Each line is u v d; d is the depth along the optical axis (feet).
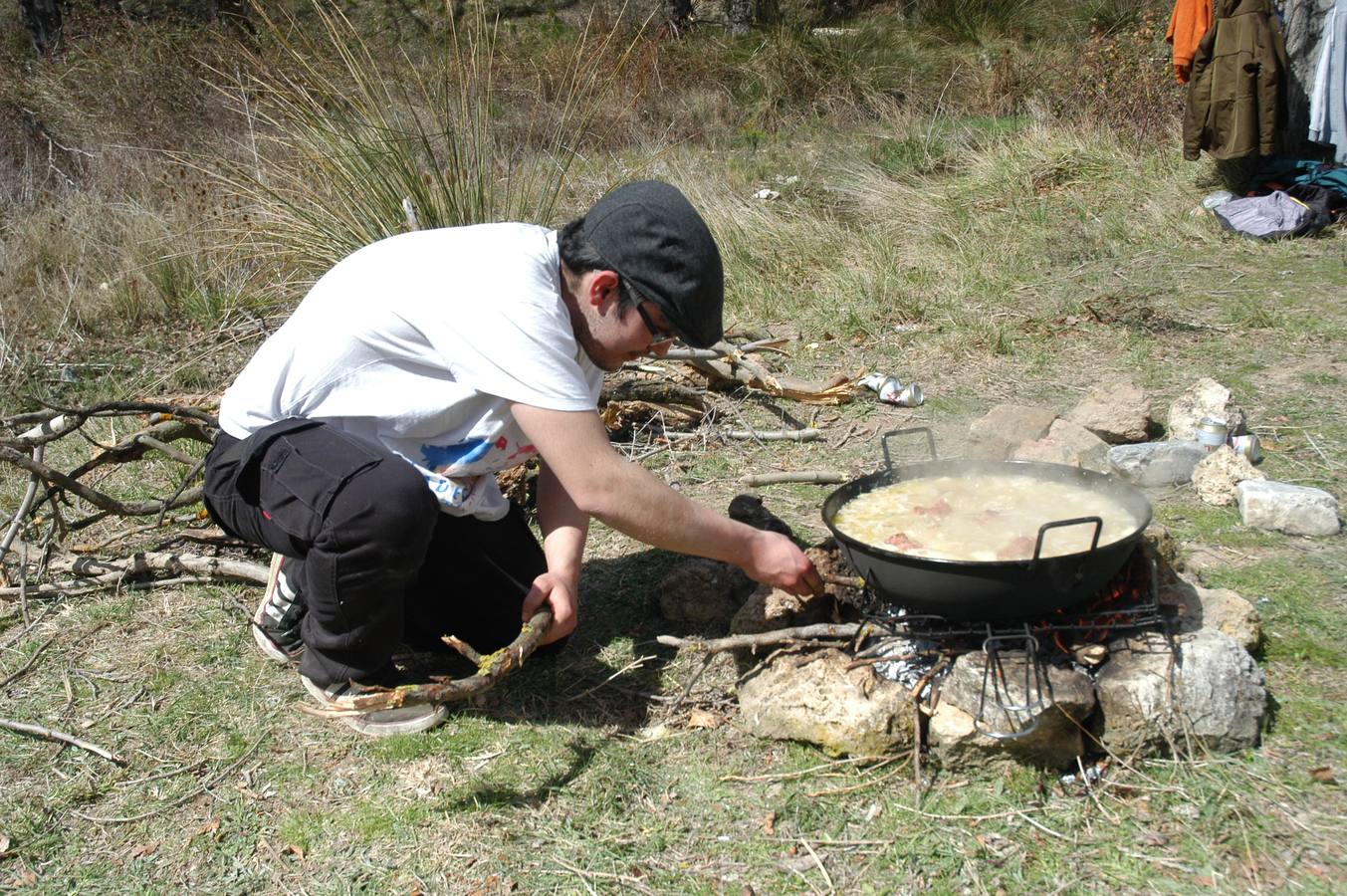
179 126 28.22
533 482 12.21
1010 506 8.68
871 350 17.13
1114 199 23.62
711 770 8.07
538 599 8.24
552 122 27.30
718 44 40.09
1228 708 7.63
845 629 8.34
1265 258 19.99
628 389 13.79
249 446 8.12
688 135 32.63
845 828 7.42
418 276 7.84
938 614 7.61
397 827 7.68
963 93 35.32
